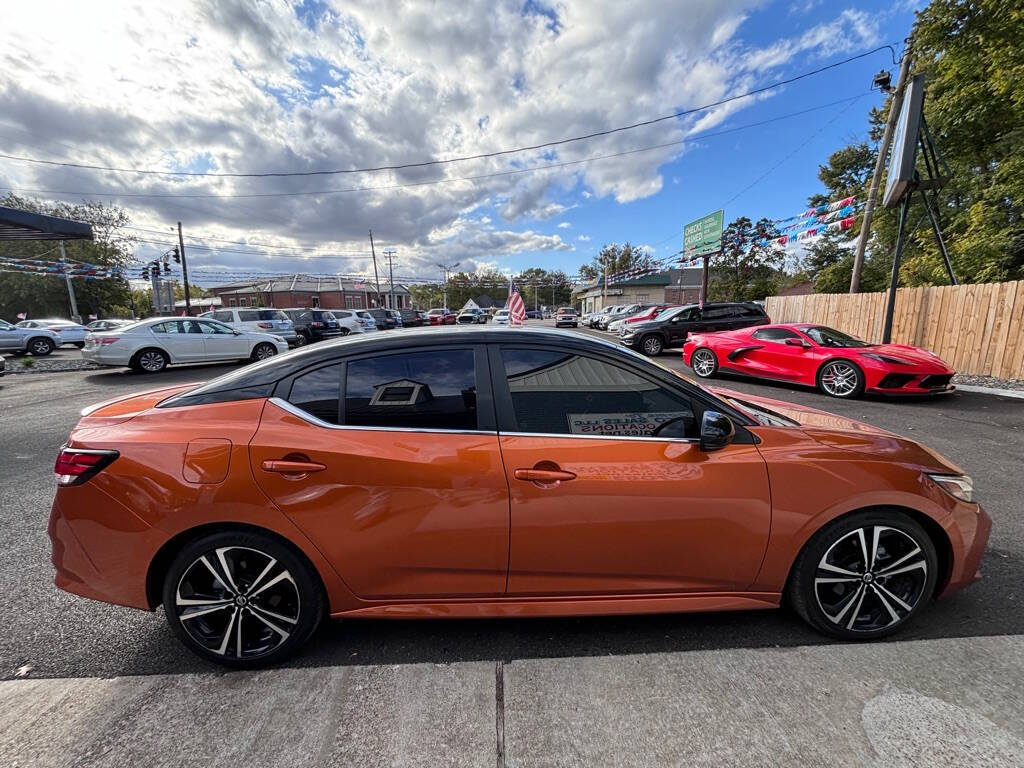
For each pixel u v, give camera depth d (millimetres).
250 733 1629
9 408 7359
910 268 15812
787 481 1971
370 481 1866
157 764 1515
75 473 1880
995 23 10906
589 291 65812
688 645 2051
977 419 5930
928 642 2049
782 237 13984
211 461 1858
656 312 20484
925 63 13109
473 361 2061
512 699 1763
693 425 2061
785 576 2035
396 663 1966
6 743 1592
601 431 1998
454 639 2113
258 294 58750
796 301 13992
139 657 2039
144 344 11344
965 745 1537
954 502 2072
